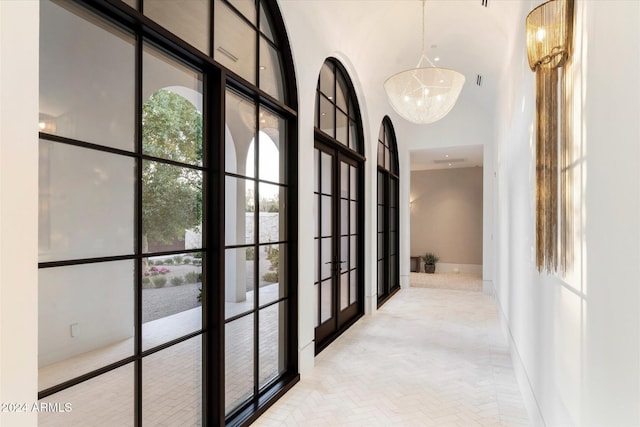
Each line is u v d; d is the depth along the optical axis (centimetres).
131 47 167
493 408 265
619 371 111
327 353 375
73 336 141
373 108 536
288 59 305
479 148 758
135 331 168
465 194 1045
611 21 116
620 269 110
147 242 175
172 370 190
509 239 390
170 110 191
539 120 191
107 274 155
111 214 156
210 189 218
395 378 314
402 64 542
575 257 154
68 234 139
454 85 333
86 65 147
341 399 277
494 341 413
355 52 437
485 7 383
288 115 307
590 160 136
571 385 161
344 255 476
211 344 216
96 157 150
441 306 589
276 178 296
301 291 315
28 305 108
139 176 170
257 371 268
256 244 268
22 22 106
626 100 106
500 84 492
